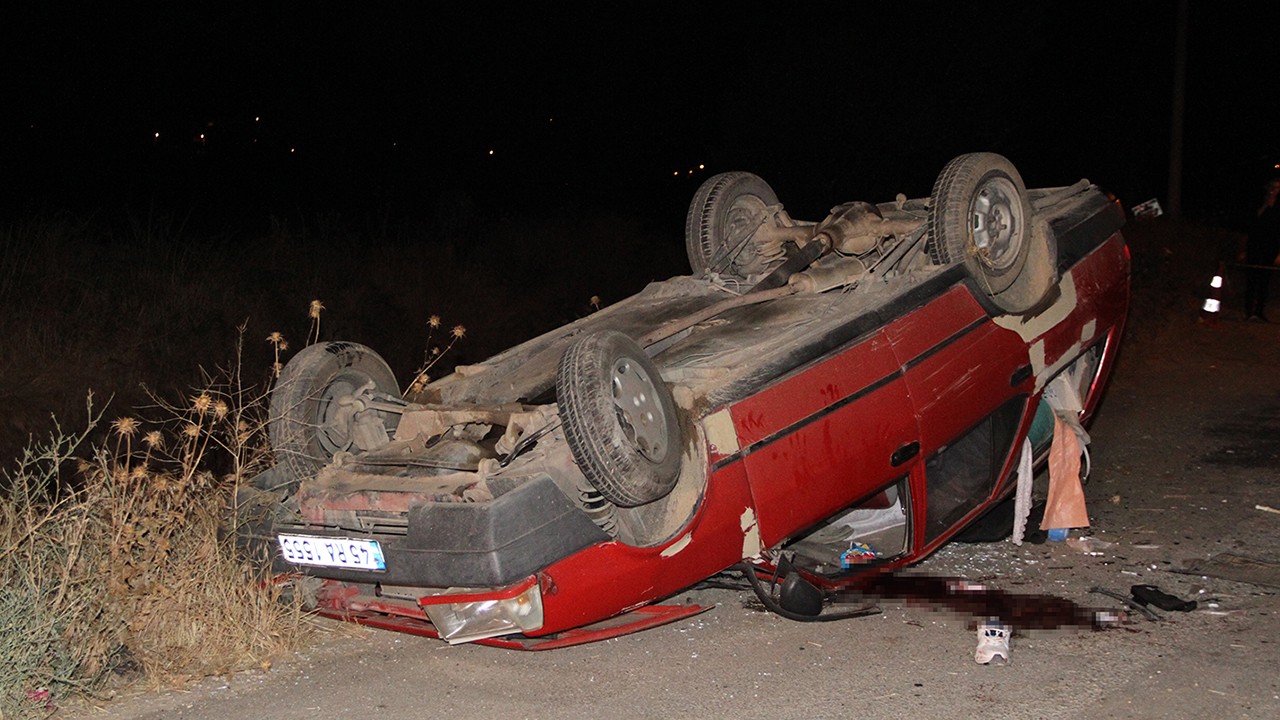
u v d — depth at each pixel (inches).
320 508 203.9
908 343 228.4
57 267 447.8
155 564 212.2
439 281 568.7
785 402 208.8
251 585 212.5
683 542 195.3
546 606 182.5
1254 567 242.2
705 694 190.2
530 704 188.9
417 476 204.4
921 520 233.0
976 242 243.9
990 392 242.5
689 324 235.6
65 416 347.6
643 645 214.2
